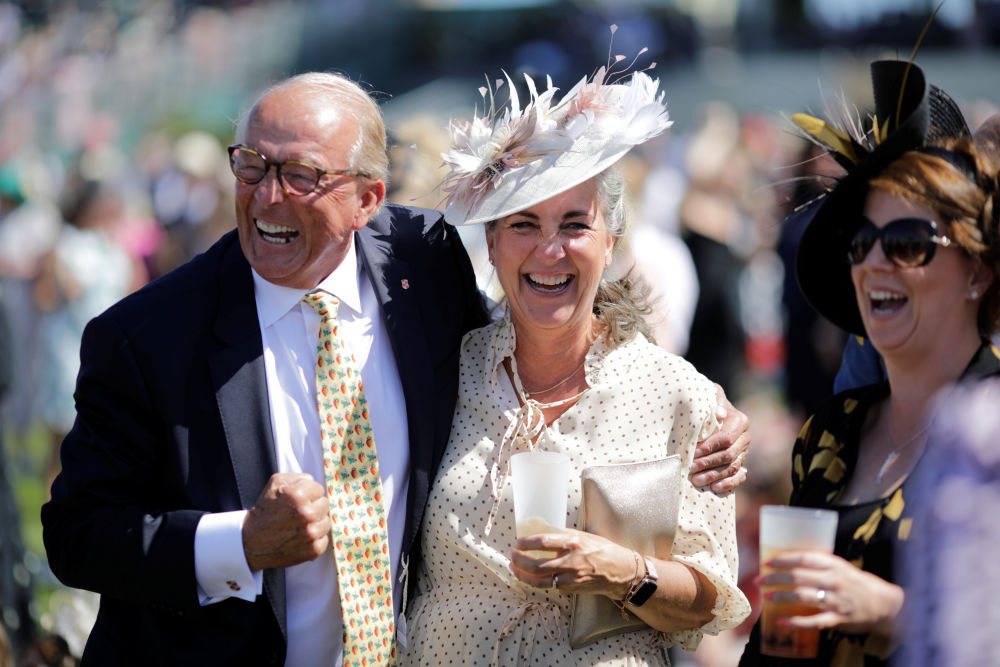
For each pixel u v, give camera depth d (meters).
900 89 3.55
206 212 14.61
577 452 4.13
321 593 4.03
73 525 3.91
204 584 3.80
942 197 3.26
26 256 12.01
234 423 3.94
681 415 4.16
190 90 19.41
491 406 4.25
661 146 13.62
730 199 11.18
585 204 4.07
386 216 4.57
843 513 3.50
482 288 4.93
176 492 3.94
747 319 12.04
